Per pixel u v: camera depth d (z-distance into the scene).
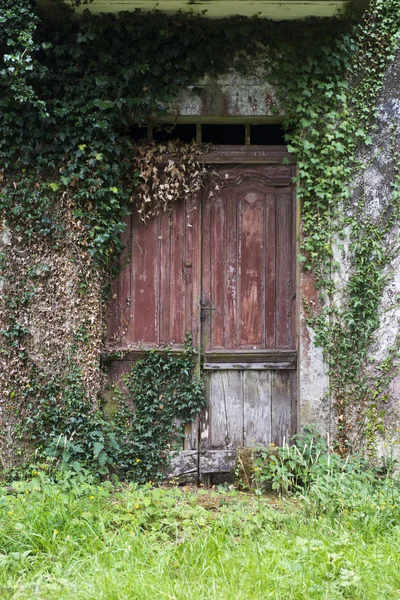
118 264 5.17
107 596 3.02
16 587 3.09
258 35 4.98
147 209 5.22
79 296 4.94
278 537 3.74
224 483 5.07
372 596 3.14
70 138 4.87
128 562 3.38
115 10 4.73
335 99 5.05
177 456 5.14
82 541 3.59
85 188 4.89
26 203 4.89
